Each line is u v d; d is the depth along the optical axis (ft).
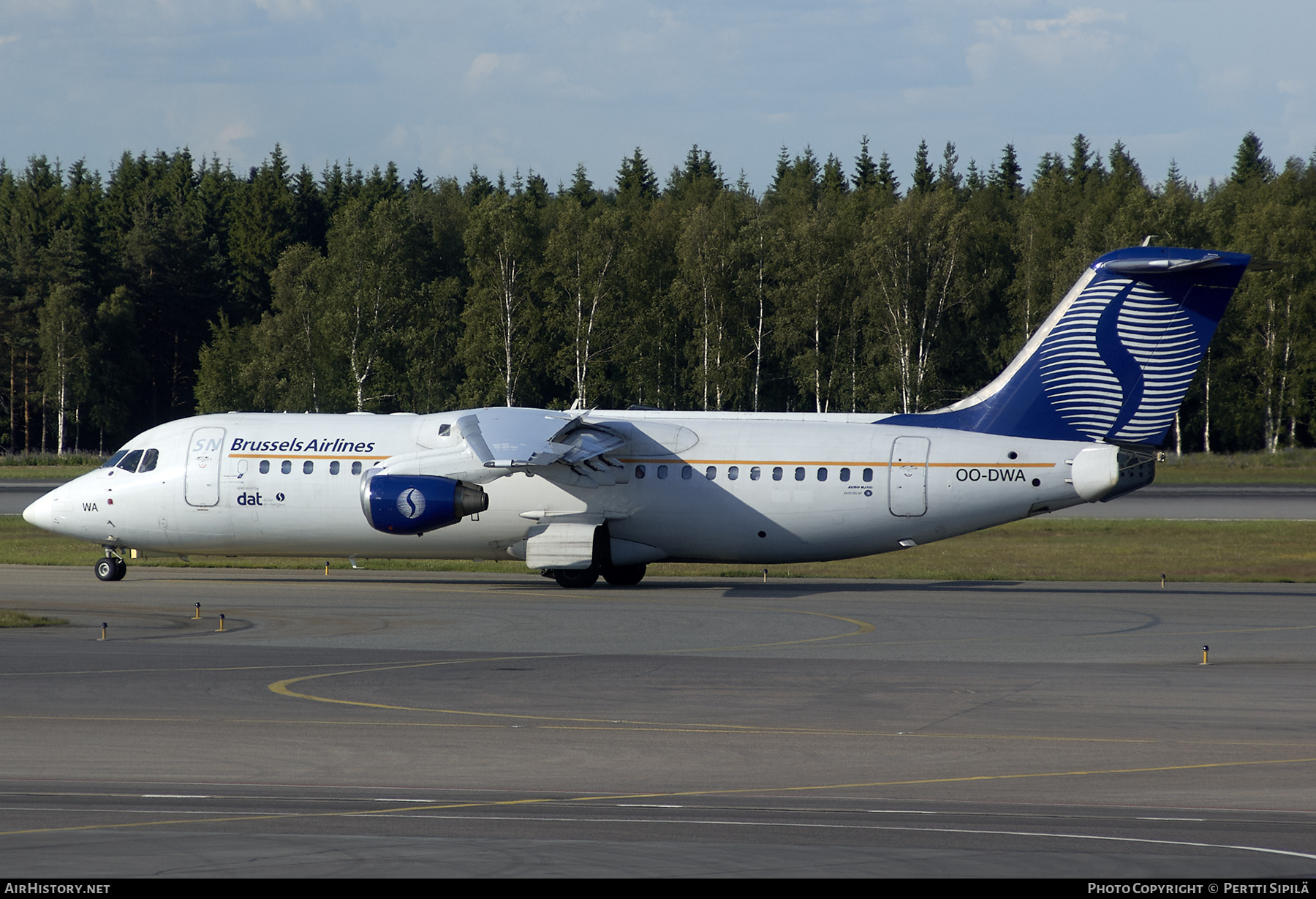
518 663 221.66
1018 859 110.63
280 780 140.67
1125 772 144.36
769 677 207.82
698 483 348.18
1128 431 331.57
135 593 331.77
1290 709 180.75
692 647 241.55
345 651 234.38
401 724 169.78
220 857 110.52
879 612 297.53
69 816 124.57
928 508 340.39
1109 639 253.65
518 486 352.69
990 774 143.84
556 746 157.38
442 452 345.92
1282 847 114.73
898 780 140.97
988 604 312.91
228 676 206.08
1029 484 335.06
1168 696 190.29
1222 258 316.19
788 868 108.06
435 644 244.63
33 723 169.07
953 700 187.62
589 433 347.97
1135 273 326.24
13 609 293.02
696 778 141.90
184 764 147.74
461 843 115.44
